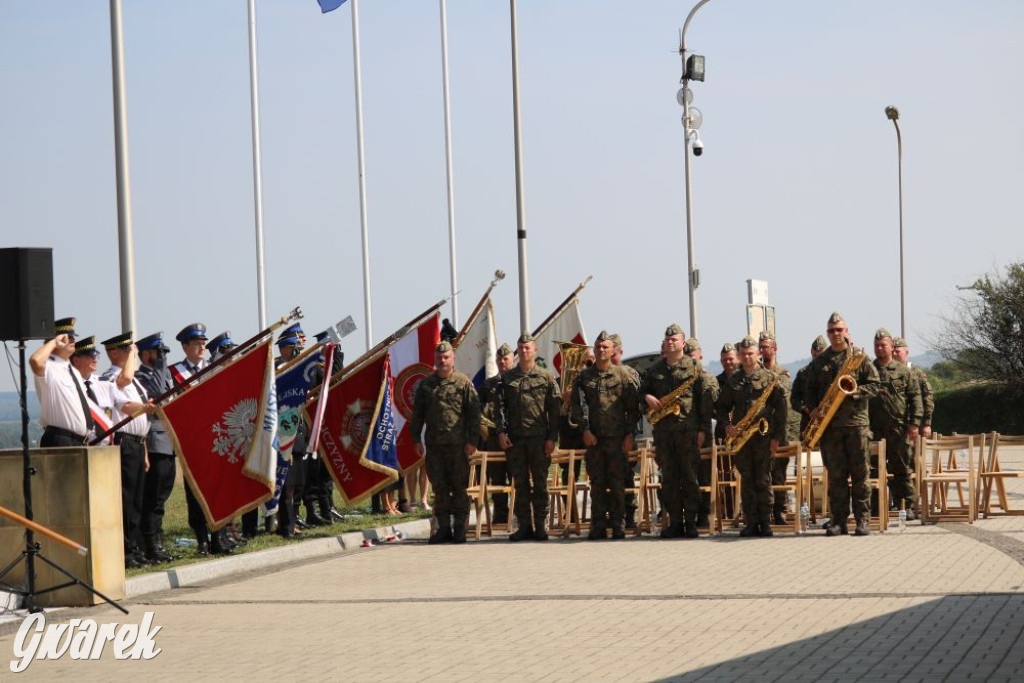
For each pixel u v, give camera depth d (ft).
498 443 74.33
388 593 49.19
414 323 75.41
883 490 65.21
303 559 61.93
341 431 70.03
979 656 33.50
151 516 57.98
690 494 66.28
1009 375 202.49
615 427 66.90
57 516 48.37
